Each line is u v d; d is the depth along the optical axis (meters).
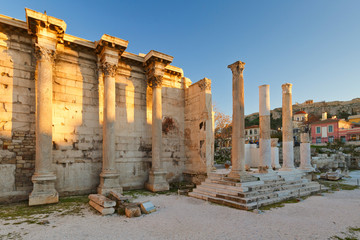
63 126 14.16
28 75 13.24
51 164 12.35
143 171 17.19
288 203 11.83
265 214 9.84
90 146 14.98
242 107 13.78
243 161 13.51
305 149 19.34
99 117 15.50
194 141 18.95
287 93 18.55
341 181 20.38
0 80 12.41
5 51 12.70
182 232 7.72
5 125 12.33
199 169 18.11
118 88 16.81
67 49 14.79
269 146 16.16
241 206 10.69
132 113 17.23
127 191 15.74
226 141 43.47
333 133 63.81
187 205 11.54
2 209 10.70
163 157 18.55
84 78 15.30
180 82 20.52
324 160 31.05
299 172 17.28
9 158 12.27
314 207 11.06
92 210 10.49
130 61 17.41
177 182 18.45
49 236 7.35
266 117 16.44
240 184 12.40
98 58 15.77
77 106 14.81
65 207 11.02
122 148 16.41
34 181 11.56
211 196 12.84
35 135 13.11
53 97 14.01
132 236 7.36
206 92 18.23
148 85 18.09
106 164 14.26
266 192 12.49
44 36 12.45
